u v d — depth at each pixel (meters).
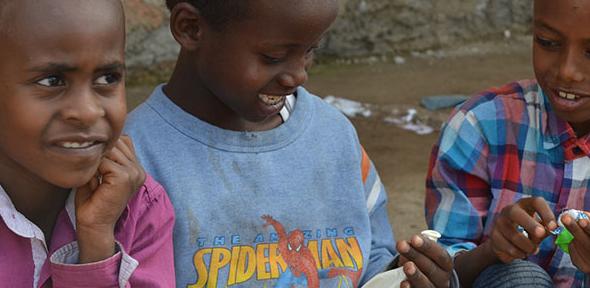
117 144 1.77
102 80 1.59
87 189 1.71
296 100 2.18
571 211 2.00
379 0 6.50
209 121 2.05
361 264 2.15
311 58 1.99
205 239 2.01
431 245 2.00
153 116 2.06
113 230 1.74
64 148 1.57
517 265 2.12
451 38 6.82
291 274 2.06
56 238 1.78
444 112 5.41
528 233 2.03
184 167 2.02
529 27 7.04
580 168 2.22
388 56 6.61
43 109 1.54
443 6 6.72
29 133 1.55
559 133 2.22
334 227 2.15
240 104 1.96
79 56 1.52
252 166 2.06
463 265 2.19
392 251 2.35
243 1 1.85
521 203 2.07
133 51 5.79
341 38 6.46
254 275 2.02
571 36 2.02
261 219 2.05
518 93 2.31
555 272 2.28
